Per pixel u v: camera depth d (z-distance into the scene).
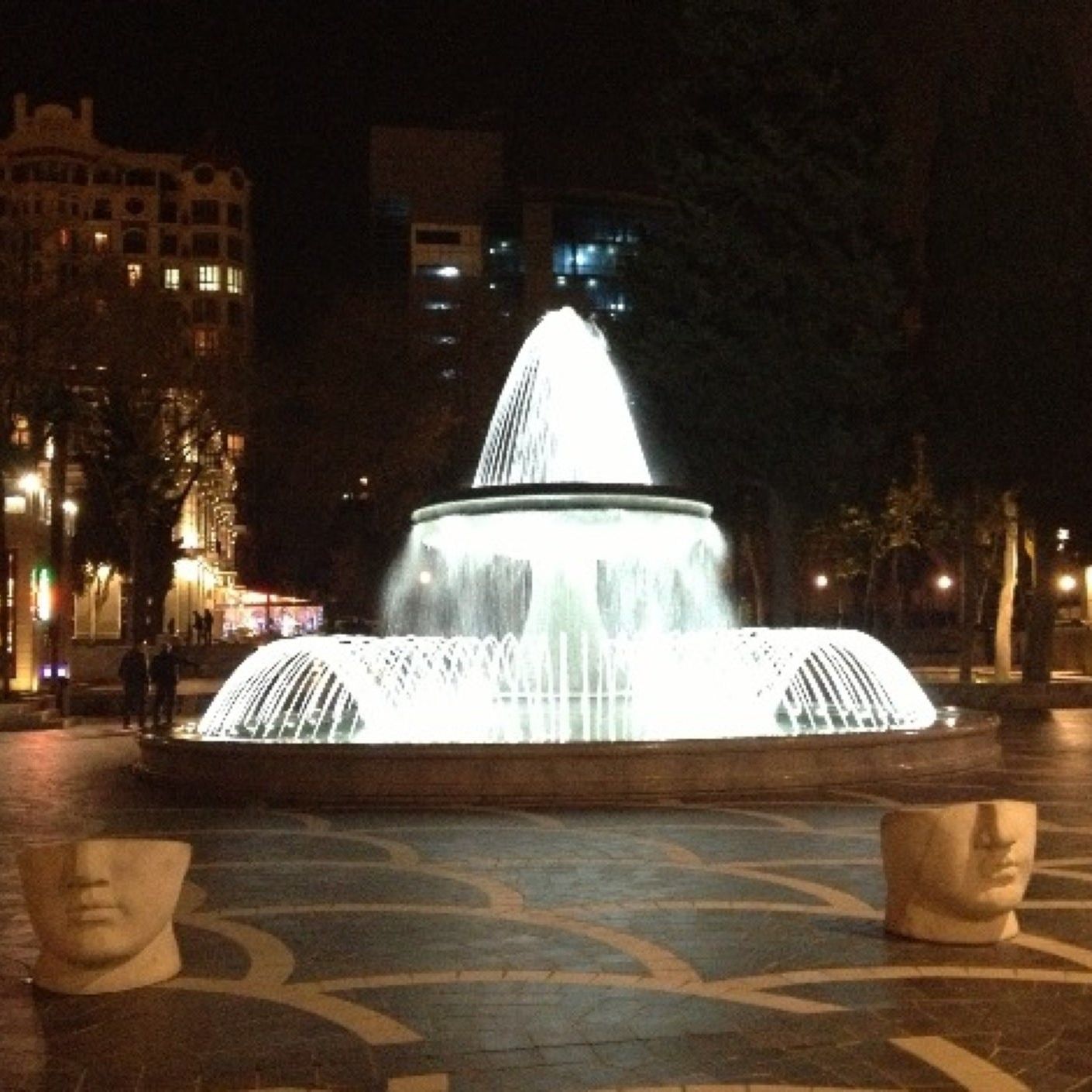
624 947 8.36
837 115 40.53
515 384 23.92
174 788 17.05
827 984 7.46
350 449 67.00
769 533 47.00
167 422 55.28
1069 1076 5.95
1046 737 24.77
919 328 42.09
